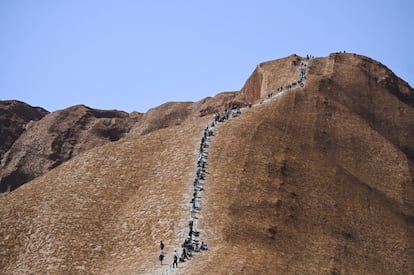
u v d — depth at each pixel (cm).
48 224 14000
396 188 16862
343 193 15162
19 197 15450
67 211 14412
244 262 11231
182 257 11350
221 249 11700
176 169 15238
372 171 17312
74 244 13188
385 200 15938
